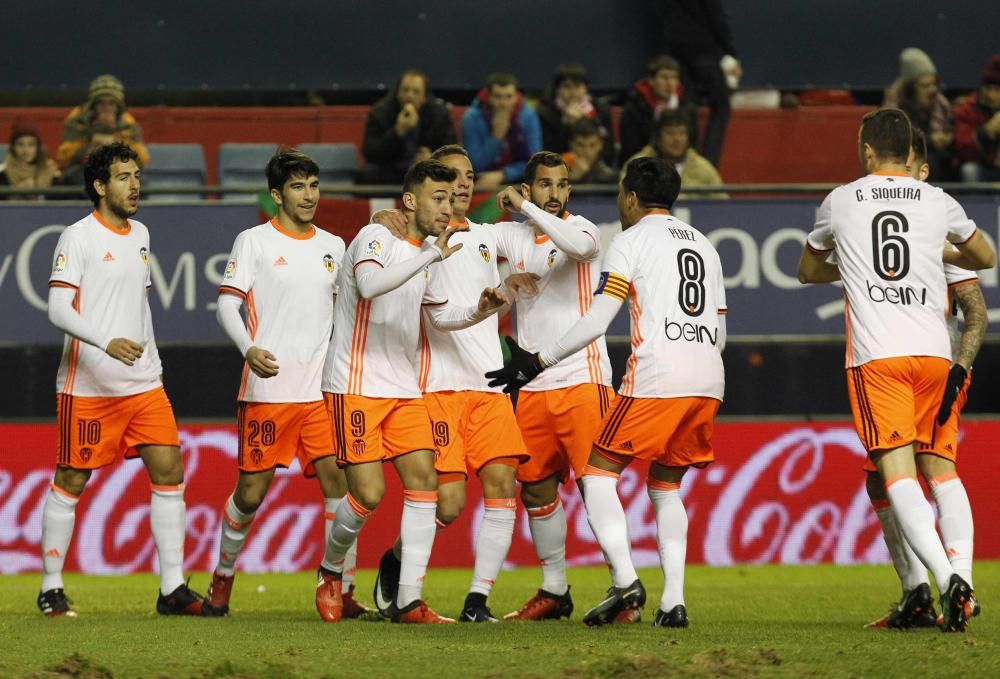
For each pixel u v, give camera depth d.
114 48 46.38
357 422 23.17
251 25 46.72
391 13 46.94
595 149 39.81
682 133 40.16
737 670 17.44
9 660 18.86
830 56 47.66
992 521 37.66
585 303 24.89
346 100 46.94
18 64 46.16
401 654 18.89
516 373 22.19
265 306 25.66
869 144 22.64
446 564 36.88
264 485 25.78
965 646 19.38
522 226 25.58
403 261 22.39
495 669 17.59
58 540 25.92
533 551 37.03
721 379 22.83
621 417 22.44
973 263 22.64
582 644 19.98
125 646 20.30
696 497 37.53
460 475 24.62
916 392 21.84
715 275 22.89
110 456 26.02
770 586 32.09
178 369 37.44
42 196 38.28
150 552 36.44
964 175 41.56
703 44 44.53
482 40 47.09
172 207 37.44
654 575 35.09
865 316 21.81
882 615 25.83
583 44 46.97
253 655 18.98
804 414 38.19
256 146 43.22
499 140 41.00
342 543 23.84
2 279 37.03
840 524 37.66
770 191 39.00
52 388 37.06
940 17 47.59
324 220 37.56
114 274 25.70
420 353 24.70
